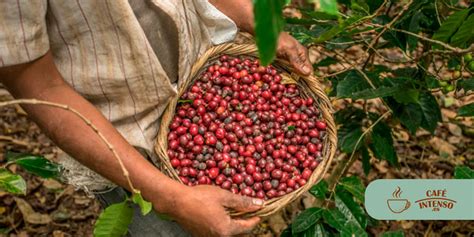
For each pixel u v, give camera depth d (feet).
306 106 5.39
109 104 4.37
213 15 5.01
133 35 3.98
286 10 10.18
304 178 4.90
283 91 5.46
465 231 7.39
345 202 5.10
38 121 3.91
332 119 5.21
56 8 3.79
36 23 3.52
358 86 5.45
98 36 3.98
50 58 3.80
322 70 9.59
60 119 3.86
